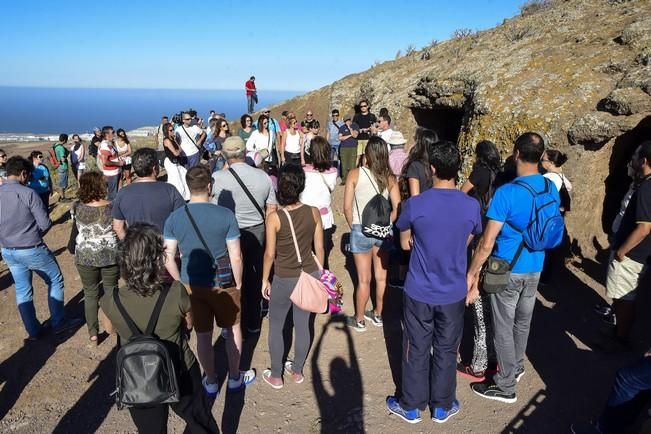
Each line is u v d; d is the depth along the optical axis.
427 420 3.67
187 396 2.73
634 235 3.82
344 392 4.04
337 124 12.18
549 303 5.36
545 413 3.68
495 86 7.99
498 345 3.68
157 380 2.38
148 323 2.52
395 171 5.42
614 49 7.49
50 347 4.87
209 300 3.60
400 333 4.95
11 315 5.66
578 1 11.13
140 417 2.59
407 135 11.66
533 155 3.32
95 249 4.45
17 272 4.76
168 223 3.51
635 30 7.41
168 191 4.21
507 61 8.79
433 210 3.13
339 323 5.16
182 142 9.62
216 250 3.53
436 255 3.17
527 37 10.05
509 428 3.54
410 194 4.62
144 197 4.08
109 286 4.63
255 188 4.55
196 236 3.48
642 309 5.17
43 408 3.93
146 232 2.53
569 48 8.26
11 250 4.64
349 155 10.74
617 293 4.27
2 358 4.71
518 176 3.46
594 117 6.10
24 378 4.35
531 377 4.13
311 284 3.79
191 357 2.81
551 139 6.61
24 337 5.11
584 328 4.84
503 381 3.79
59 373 4.41
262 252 4.82
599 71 7.14
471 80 9.00
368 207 4.33
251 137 8.41
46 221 4.73
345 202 4.46
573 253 6.22
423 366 3.51
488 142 4.50
